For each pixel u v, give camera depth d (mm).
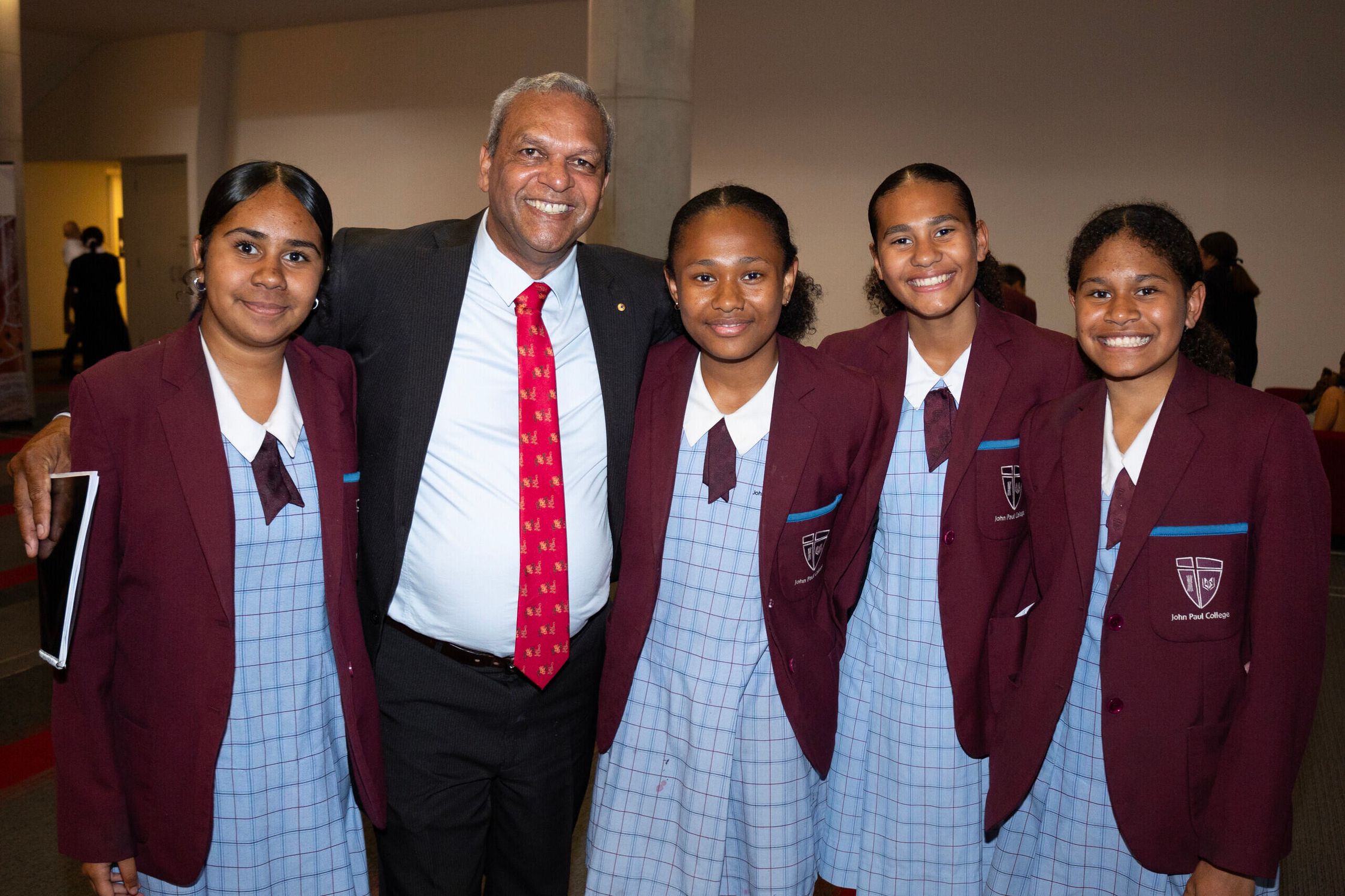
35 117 13945
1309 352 7406
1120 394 1767
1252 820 1594
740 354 1743
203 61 12344
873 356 2043
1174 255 1668
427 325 1821
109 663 1596
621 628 1893
